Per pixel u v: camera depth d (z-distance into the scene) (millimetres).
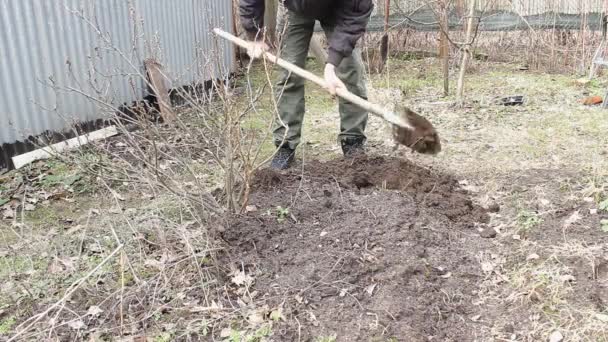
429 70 8195
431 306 2766
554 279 2928
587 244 3195
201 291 2902
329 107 6398
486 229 3508
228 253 3119
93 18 5469
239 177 3809
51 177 4469
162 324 2695
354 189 3879
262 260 3078
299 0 3844
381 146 5000
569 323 2633
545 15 8141
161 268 2986
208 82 6844
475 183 4195
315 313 2721
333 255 3070
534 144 4992
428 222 3459
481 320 2725
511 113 6000
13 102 4762
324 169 4246
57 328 2688
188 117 5383
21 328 2705
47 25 5020
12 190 4332
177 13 6719
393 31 8906
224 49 7555
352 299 2785
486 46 8789
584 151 4773
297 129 4324
